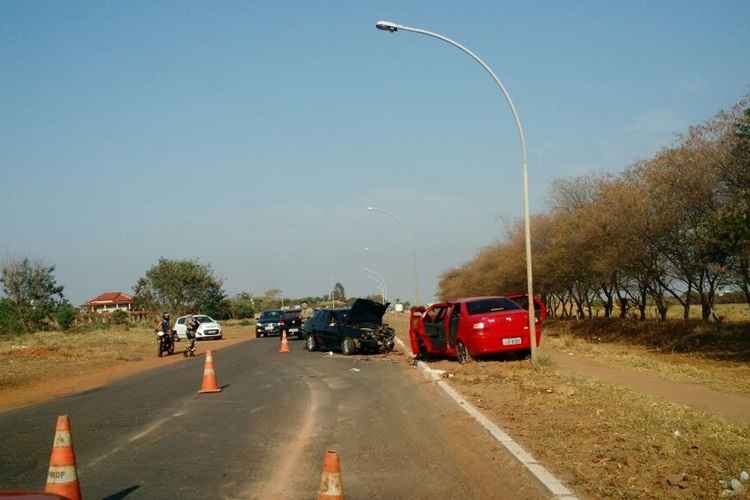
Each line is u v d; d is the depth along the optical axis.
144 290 78.25
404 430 10.16
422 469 7.75
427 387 15.17
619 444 8.37
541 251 40.44
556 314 51.03
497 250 51.16
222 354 29.34
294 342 38.56
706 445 8.23
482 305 19.55
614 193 28.25
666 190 24.97
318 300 134.75
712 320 28.23
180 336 45.22
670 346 25.70
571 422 9.90
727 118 22.45
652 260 28.52
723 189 23.36
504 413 10.89
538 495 6.59
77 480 6.52
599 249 30.12
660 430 9.15
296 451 8.87
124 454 8.84
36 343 39.56
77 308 73.81
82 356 28.17
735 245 20.38
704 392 13.53
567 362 19.77
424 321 22.03
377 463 8.10
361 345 26.27
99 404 13.86
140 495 6.86
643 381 15.24
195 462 8.30
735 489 6.44
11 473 7.89
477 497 6.60
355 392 14.88
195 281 78.06
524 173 18.03
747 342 23.48
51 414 12.56
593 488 6.62
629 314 40.38
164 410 12.73
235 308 94.88
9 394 16.22
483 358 20.09
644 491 6.50
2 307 56.12
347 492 6.86
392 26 17.73
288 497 6.73
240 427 10.72
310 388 15.78
